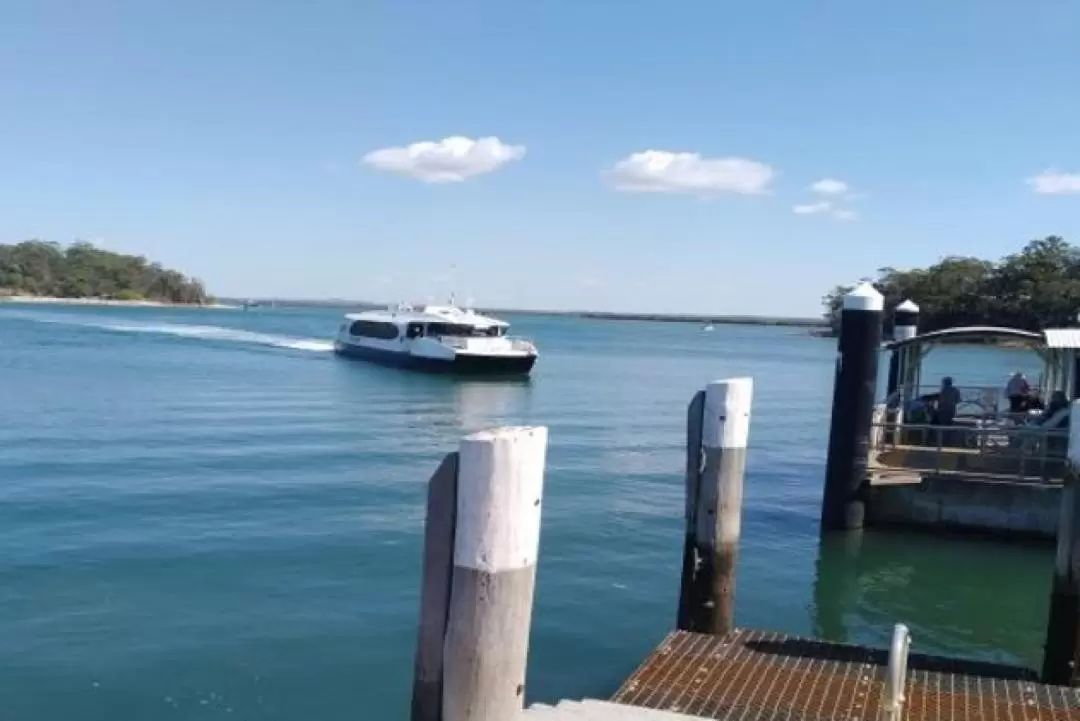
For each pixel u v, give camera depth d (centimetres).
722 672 851
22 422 2745
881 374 3072
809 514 1844
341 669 982
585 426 3244
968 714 769
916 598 1320
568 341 11881
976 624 1226
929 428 1616
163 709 878
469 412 3531
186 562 1341
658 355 9088
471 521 452
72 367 4741
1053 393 1775
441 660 485
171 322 11125
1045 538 1562
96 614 1113
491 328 5272
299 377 4662
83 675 942
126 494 1781
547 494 1961
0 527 1499
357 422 3108
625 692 798
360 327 5800
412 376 4881
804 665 875
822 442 3044
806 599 1305
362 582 1281
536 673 990
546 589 1275
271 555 1397
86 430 2634
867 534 1616
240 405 3438
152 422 2867
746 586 1353
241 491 1862
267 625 1101
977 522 1588
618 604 1222
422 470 2214
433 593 487
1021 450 1628
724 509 1010
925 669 885
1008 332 1762
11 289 17600
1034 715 771
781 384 5950
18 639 1027
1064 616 895
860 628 1201
